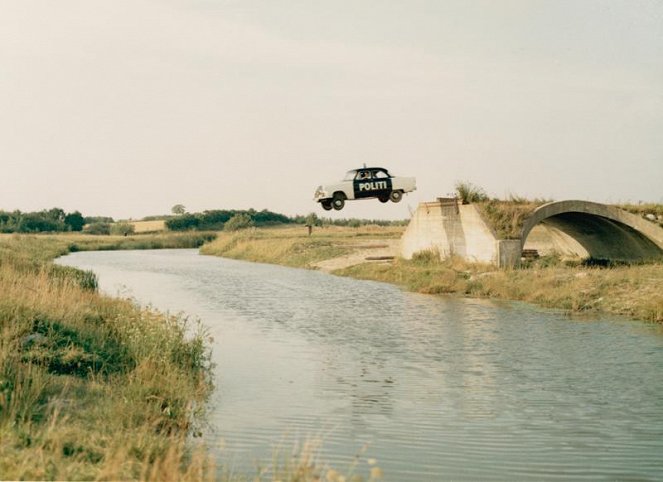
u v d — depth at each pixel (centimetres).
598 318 2384
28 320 1434
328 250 6034
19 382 1048
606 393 1365
